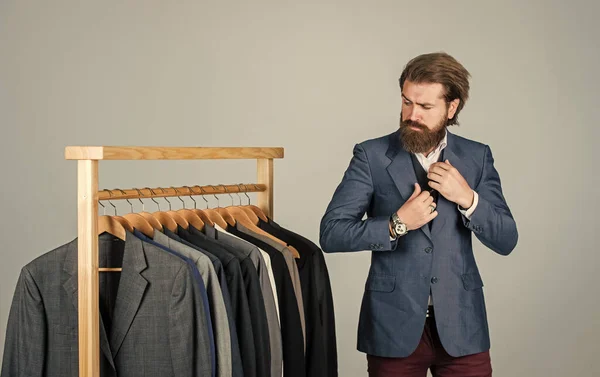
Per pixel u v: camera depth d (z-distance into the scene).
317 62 3.95
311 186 3.98
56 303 1.96
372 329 2.25
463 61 3.82
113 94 4.06
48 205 4.10
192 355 1.91
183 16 4.02
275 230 2.56
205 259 1.99
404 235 2.22
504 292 3.86
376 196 2.29
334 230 2.23
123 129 4.06
